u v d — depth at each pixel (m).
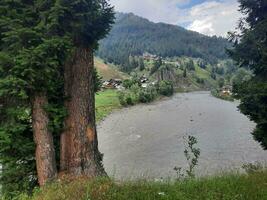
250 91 14.04
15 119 11.30
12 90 10.34
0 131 10.98
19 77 10.23
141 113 69.88
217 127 48.50
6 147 11.00
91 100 12.06
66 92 11.97
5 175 11.65
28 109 11.91
